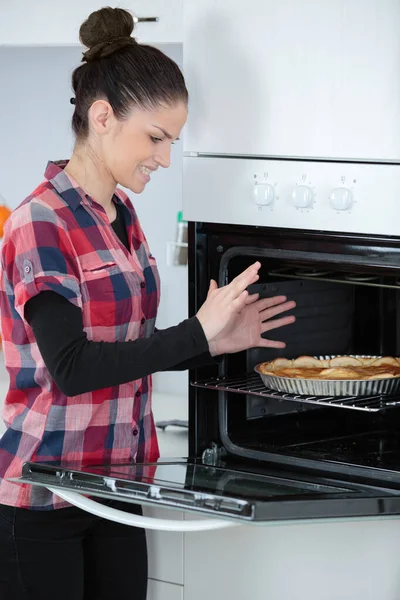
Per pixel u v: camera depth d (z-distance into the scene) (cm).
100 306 197
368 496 179
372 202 187
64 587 206
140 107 191
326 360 217
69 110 325
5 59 335
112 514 190
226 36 199
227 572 221
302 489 181
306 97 192
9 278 196
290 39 192
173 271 314
